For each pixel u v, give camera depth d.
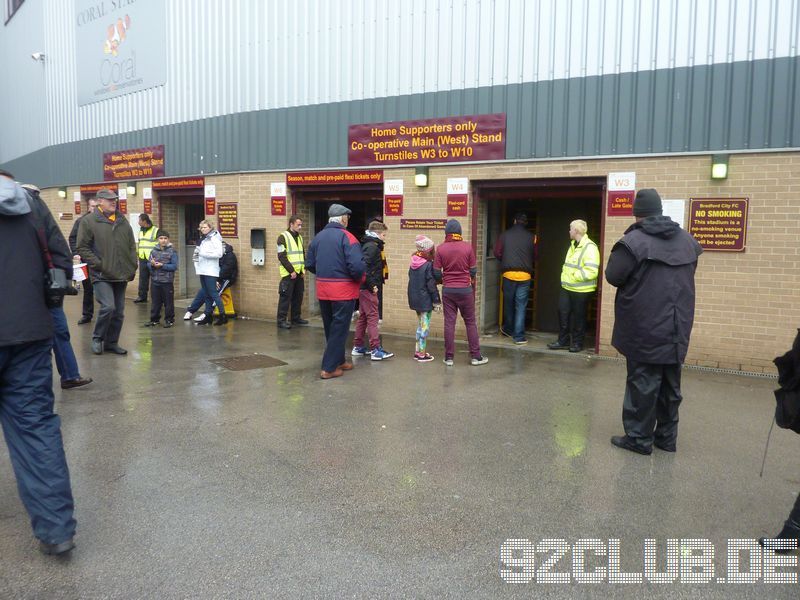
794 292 7.42
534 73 8.63
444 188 9.44
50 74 16.84
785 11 7.26
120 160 14.48
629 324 4.99
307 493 4.34
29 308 3.47
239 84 11.62
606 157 8.23
